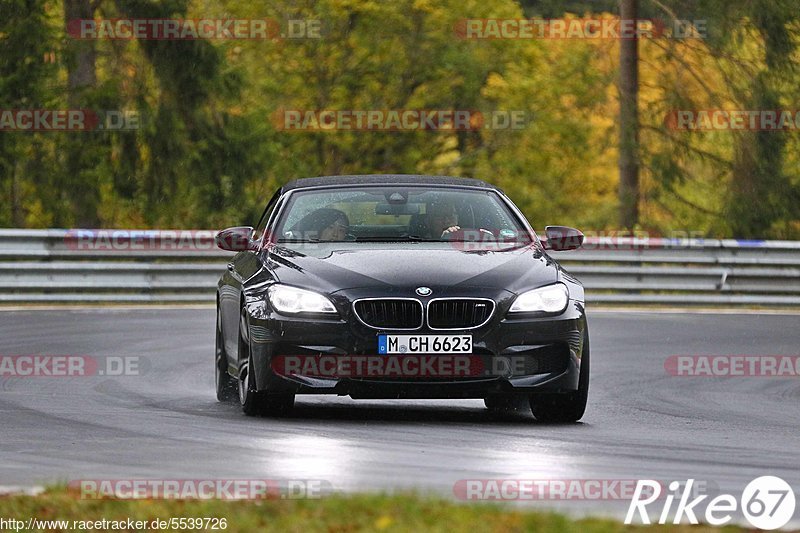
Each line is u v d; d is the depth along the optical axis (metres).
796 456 26.58
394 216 34.47
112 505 20.03
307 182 36.50
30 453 26.17
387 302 30.47
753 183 113.50
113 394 37.44
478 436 28.84
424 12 139.75
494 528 17.97
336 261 31.84
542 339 30.64
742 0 110.50
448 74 140.88
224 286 36.38
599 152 120.62
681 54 114.94
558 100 136.75
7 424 30.62
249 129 112.69
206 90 107.94
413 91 142.88
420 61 141.00
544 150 140.88
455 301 30.47
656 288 74.50
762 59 111.94
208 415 32.44
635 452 26.83
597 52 119.50
